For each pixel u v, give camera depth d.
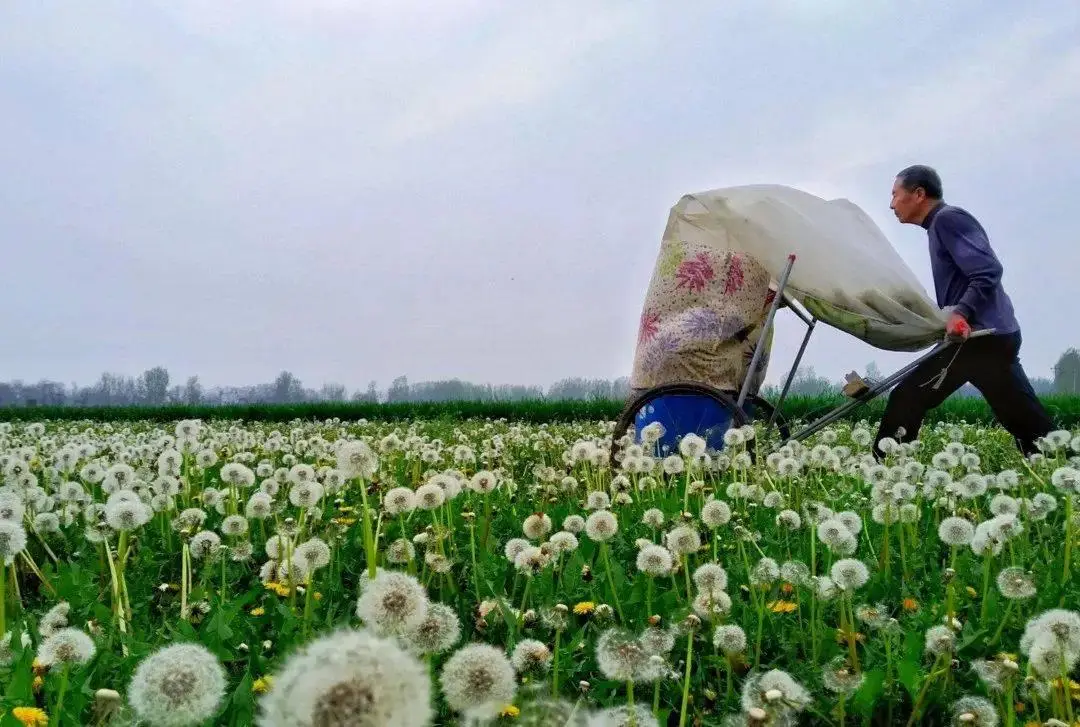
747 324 7.20
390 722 1.11
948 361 7.09
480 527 4.43
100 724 1.76
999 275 7.07
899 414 7.30
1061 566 3.75
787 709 1.93
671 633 2.49
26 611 3.34
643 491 5.66
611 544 4.22
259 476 6.23
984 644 2.74
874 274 6.62
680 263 7.23
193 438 5.77
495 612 2.99
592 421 17.66
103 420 23.66
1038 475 5.77
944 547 4.23
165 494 4.71
